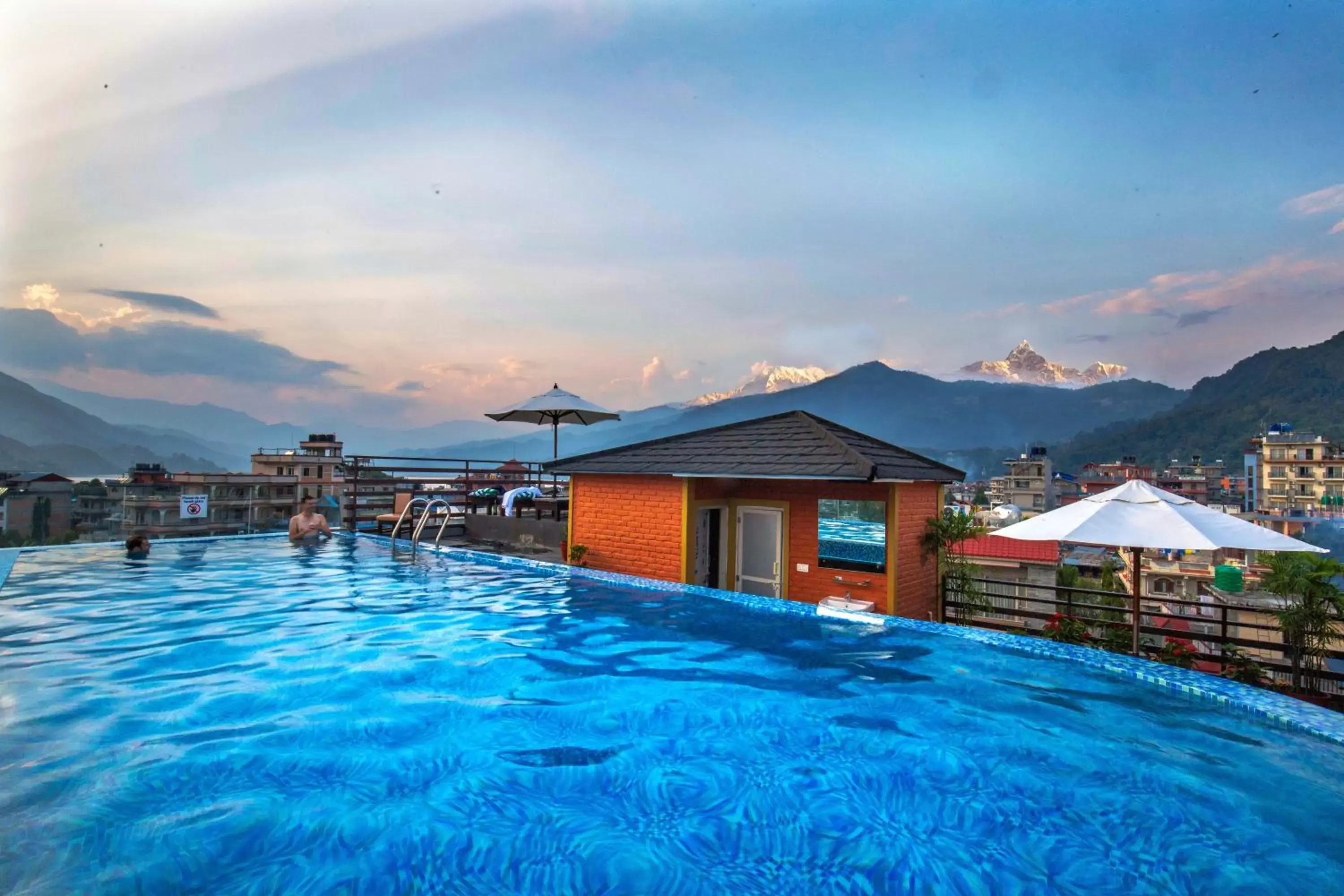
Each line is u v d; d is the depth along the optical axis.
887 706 5.33
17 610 7.73
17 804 3.49
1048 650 6.59
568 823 3.54
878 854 3.35
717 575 11.12
